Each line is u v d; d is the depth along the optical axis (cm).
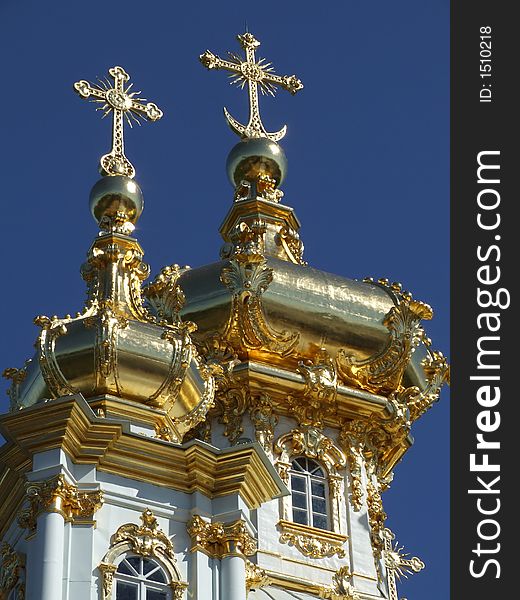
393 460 6353
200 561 5275
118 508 5284
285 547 5966
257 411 6166
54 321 5562
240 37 6975
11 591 5225
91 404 5450
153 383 5500
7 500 5375
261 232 6419
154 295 6253
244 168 6675
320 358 6250
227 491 5403
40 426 5312
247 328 6194
